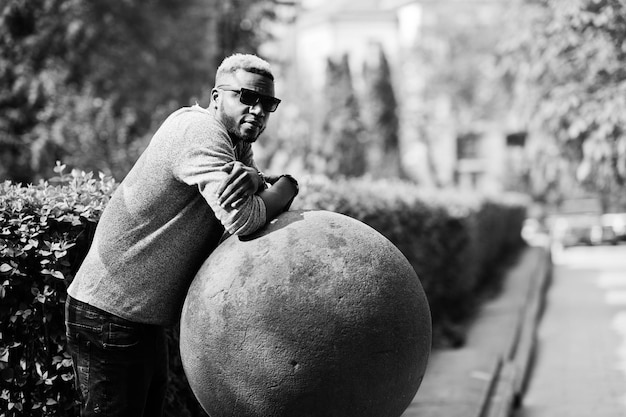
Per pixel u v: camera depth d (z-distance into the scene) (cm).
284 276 428
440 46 5603
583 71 1448
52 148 1841
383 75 4003
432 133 5931
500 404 845
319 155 3553
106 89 2600
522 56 1537
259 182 452
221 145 439
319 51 6856
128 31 2909
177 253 449
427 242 1229
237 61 461
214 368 435
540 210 4959
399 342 439
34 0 1970
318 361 421
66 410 509
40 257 495
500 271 2252
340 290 428
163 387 491
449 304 1416
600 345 1279
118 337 446
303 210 468
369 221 949
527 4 1495
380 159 3938
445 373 970
